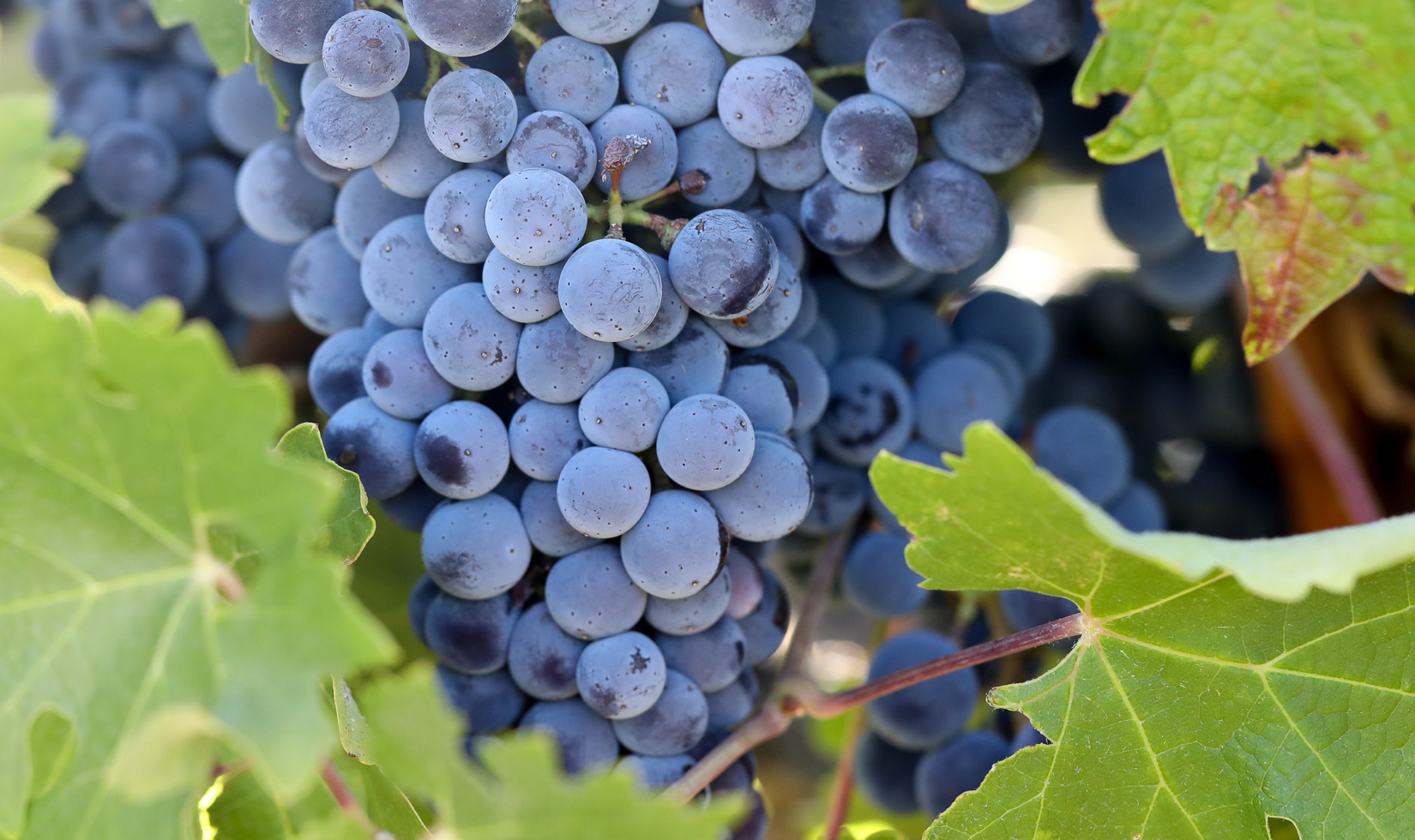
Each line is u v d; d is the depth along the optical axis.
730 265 0.24
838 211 0.27
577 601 0.25
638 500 0.24
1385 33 0.24
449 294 0.25
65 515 0.21
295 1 0.24
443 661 0.26
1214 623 0.25
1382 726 0.25
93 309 0.20
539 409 0.25
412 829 0.25
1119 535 0.22
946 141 0.27
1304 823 0.25
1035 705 0.25
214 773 0.24
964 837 0.26
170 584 0.21
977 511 0.23
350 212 0.26
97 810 0.21
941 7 0.29
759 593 0.27
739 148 0.26
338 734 0.24
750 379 0.26
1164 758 0.26
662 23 0.27
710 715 0.27
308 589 0.20
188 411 0.21
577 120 0.25
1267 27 0.25
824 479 0.30
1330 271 0.26
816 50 0.28
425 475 0.25
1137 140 0.25
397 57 0.24
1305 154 0.25
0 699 0.21
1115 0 0.25
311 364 0.27
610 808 0.20
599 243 0.24
